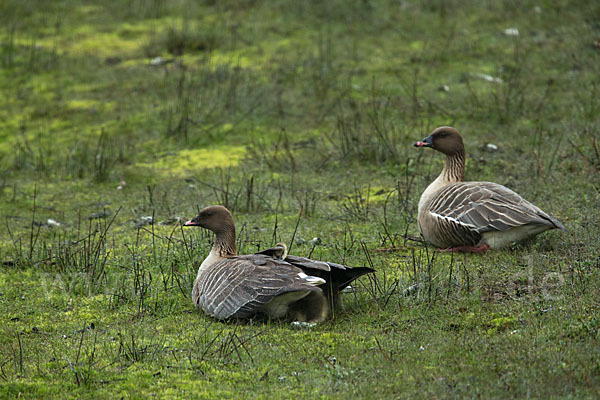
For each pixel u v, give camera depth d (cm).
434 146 1268
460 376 772
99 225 1391
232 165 1680
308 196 1488
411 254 1171
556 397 714
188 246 1238
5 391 799
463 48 2180
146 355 877
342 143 1659
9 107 2027
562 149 1580
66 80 2162
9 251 1285
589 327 851
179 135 1830
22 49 2352
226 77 2094
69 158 1752
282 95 1981
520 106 1797
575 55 2031
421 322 920
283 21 2505
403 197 1421
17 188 1622
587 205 1284
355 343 871
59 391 802
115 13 2664
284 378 803
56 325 988
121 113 1959
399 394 750
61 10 2702
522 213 1091
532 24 2280
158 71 2188
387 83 2002
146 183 1614
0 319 1012
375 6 2522
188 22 2548
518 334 859
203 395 779
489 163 1559
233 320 959
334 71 2094
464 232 1133
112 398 784
